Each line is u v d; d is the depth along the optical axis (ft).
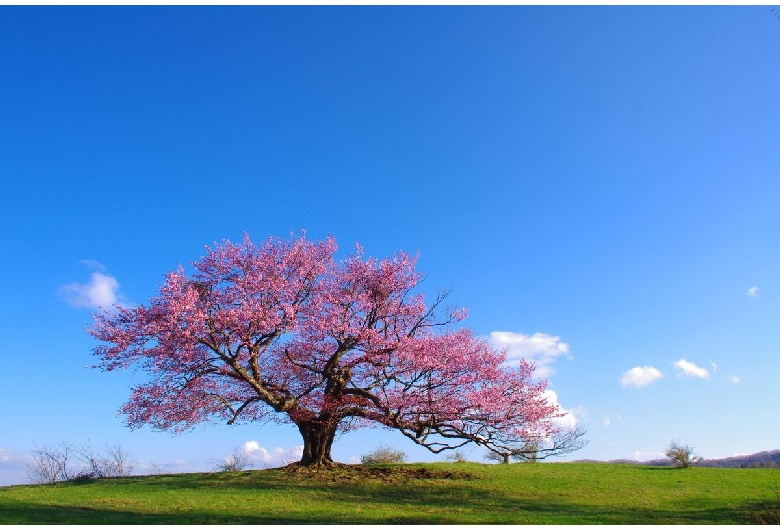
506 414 75.00
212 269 78.64
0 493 69.05
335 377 80.64
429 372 76.38
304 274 80.94
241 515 54.03
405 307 83.35
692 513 58.03
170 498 63.46
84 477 86.89
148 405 75.00
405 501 64.03
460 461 102.58
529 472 91.04
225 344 74.43
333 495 66.13
